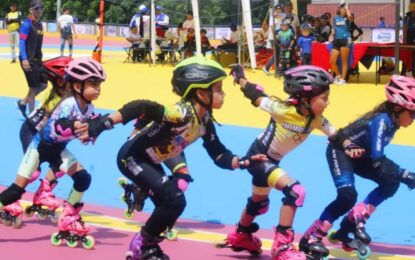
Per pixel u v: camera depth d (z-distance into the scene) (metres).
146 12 25.39
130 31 26.00
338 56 18.56
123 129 12.04
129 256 5.07
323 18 19.53
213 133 5.20
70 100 5.67
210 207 7.60
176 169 5.88
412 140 11.41
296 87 5.18
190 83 4.87
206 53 26.28
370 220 7.22
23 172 5.93
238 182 8.67
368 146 5.61
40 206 6.71
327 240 6.39
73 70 5.59
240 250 5.84
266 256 5.82
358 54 18.89
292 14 20.58
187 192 8.20
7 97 16.02
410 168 9.45
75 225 5.87
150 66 24.22
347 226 5.75
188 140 5.04
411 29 18.81
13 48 24.72
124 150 5.07
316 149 10.58
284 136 5.33
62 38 26.12
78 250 5.82
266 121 13.08
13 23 24.52
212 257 5.74
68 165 5.88
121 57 29.02
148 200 7.76
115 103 15.01
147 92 16.97
